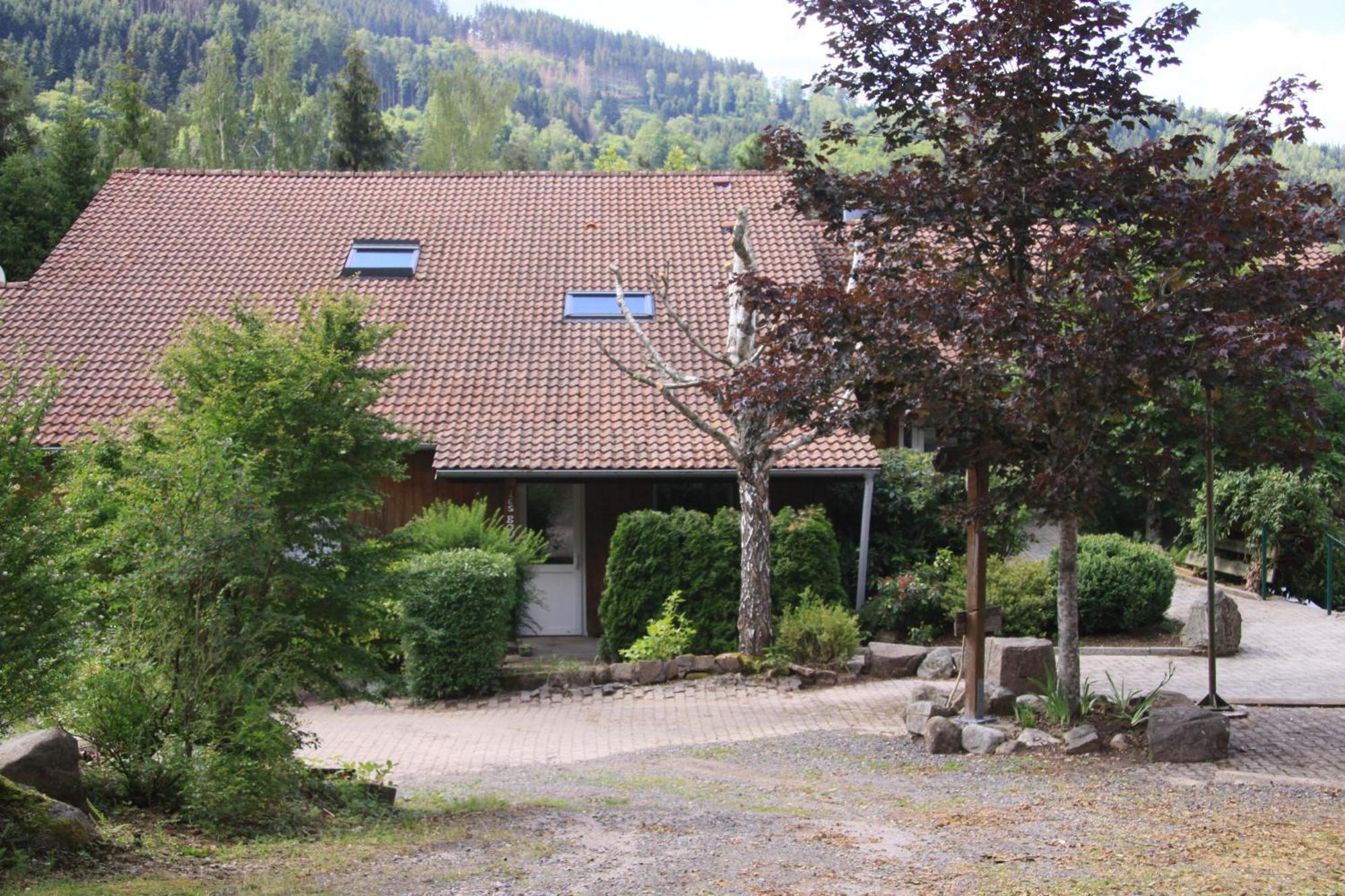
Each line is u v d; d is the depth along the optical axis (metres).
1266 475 20.41
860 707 13.99
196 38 109.31
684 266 22.44
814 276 21.75
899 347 10.55
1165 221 10.36
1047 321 9.99
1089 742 10.69
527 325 21.17
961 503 11.39
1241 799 8.83
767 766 11.23
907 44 11.38
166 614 8.54
